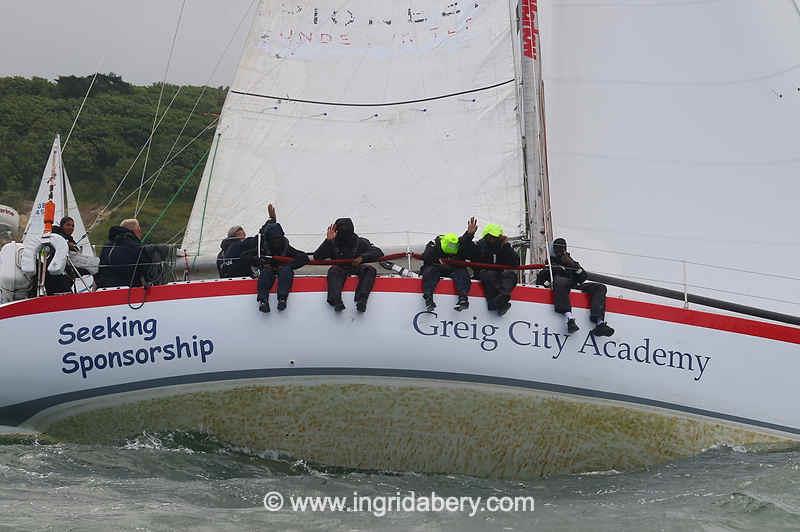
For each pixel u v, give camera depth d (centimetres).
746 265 2078
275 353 1744
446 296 1761
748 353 1809
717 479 1641
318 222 2166
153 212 4844
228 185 2175
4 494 1457
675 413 1792
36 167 5003
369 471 1800
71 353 1745
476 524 1404
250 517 1399
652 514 1441
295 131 2188
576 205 2125
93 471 1631
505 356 1752
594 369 1766
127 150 5072
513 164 2114
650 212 2114
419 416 1775
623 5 2159
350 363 1745
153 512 1395
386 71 2184
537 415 1777
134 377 1748
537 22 2106
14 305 1753
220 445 1792
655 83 2138
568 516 1445
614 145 2133
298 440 1784
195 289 1762
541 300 1775
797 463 1695
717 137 2111
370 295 1761
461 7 2169
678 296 1884
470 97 2147
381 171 2164
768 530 1358
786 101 2089
